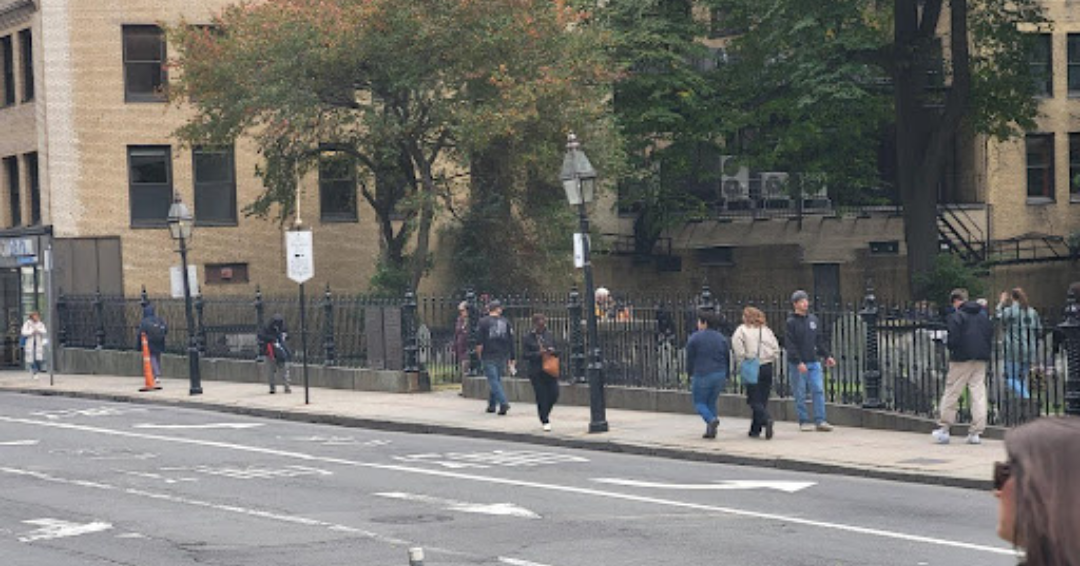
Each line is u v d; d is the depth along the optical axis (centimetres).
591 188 2581
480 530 1631
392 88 4275
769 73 5031
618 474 2109
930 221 4803
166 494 1977
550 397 2634
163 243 5272
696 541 1530
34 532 1681
